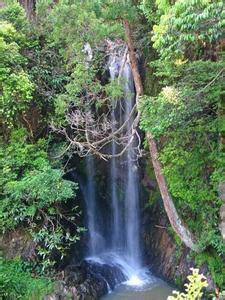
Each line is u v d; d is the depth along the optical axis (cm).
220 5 425
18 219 845
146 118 668
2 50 863
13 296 769
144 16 853
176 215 798
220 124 742
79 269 918
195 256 852
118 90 792
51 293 786
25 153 886
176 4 450
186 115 698
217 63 658
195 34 488
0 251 833
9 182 827
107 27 715
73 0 716
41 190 797
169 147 805
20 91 869
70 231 955
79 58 791
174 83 720
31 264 834
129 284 947
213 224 805
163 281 944
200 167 816
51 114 973
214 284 793
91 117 944
